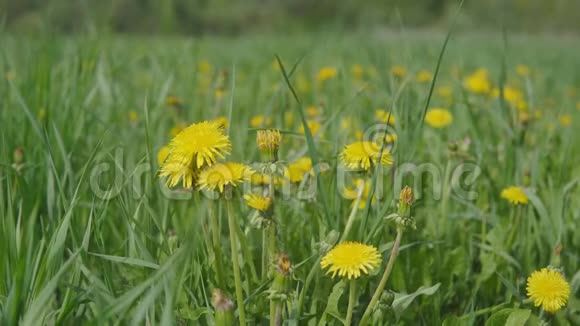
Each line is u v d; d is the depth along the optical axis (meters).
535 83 2.88
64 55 1.77
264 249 0.97
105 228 1.09
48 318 0.89
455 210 1.24
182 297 0.94
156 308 0.92
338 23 3.01
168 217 1.06
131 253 0.96
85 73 1.49
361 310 1.00
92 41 1.74
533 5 10.14
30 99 1.32
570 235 1.19
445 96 2.13
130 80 2.12
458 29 7.38
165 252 0.96
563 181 1.29
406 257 1.08
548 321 1.01
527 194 1.12
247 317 0.96
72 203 0.93
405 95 1.21
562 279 0.98
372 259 0.89
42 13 1.95
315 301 0.98
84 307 0.94
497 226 1.12
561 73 3.69
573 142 1.59
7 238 0.94
